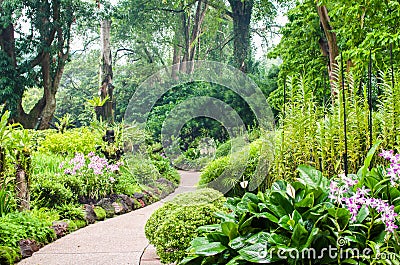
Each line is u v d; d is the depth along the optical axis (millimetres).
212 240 3084
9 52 19625
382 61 6926
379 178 3219
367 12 7113
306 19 13188
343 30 8367
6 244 4914
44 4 19938
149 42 27922
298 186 3053
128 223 6863
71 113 30891
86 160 9312
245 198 3277
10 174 6242
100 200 7949
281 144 4906
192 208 4082
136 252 5066
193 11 27672
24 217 5598
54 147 10836
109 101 18922
